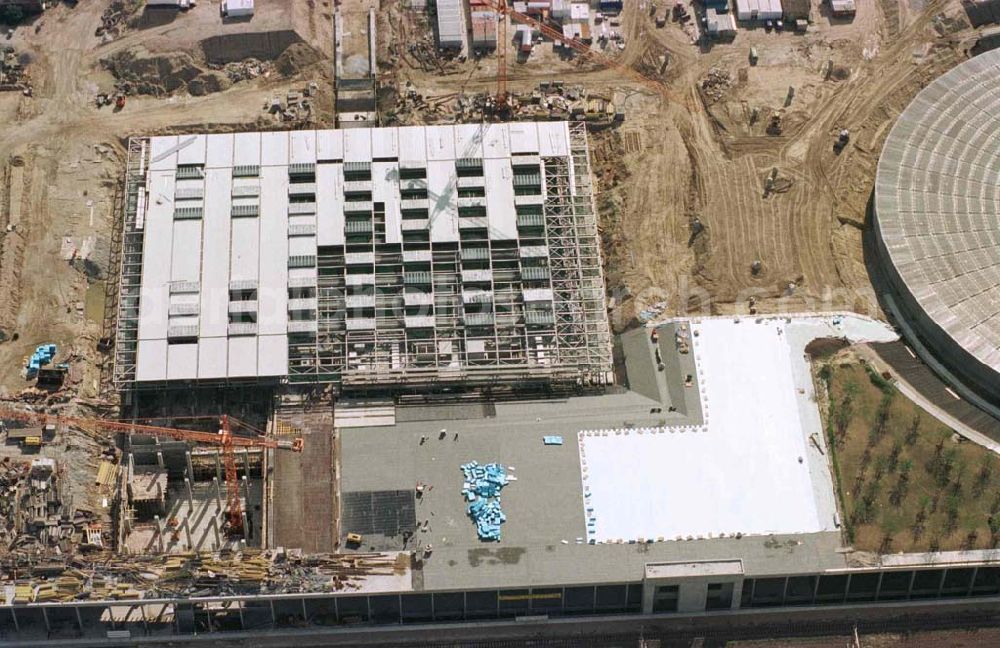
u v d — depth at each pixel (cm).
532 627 18688
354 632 18600
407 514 18975
